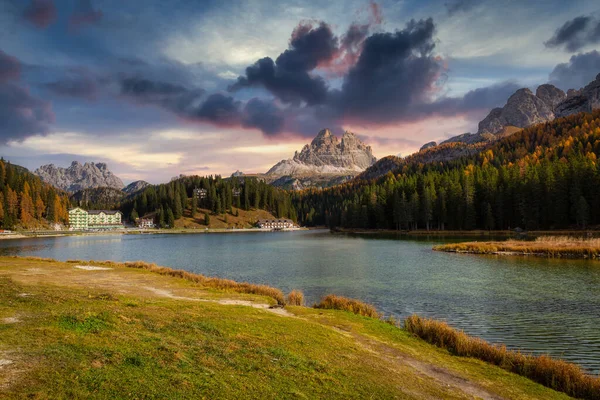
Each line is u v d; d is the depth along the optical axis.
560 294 36.09
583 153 171.88
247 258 76.31
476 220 144.50
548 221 123.75
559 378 15.84
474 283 42.53
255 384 11.61
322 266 60.59
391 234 152.38
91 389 9.57
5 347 11.87
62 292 22.98
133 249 105.00
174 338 14.98
